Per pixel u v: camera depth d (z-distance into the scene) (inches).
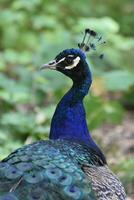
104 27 657.0
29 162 314.0
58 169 312.0
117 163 495.2
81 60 378.3
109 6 840.3
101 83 657.6
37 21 714.8
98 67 629.3
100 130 597.9
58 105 374.6
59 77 580.1
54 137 372.8
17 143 490.0
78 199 303.1
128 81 549.3
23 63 646.5
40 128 514.3
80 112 373.1
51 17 735.1
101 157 361.7
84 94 376.8
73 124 370.6
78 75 378.0
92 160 344.5
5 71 689.0
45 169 309.9
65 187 304.7
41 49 613.6
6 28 731.4
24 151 326.3
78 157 336.8
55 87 574.9
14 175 305.7
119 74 556.4
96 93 662.5
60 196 301.4
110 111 537.6
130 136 584.1
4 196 295.4
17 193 297.9
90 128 524.1
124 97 666.2
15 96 558.3
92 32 399.5
